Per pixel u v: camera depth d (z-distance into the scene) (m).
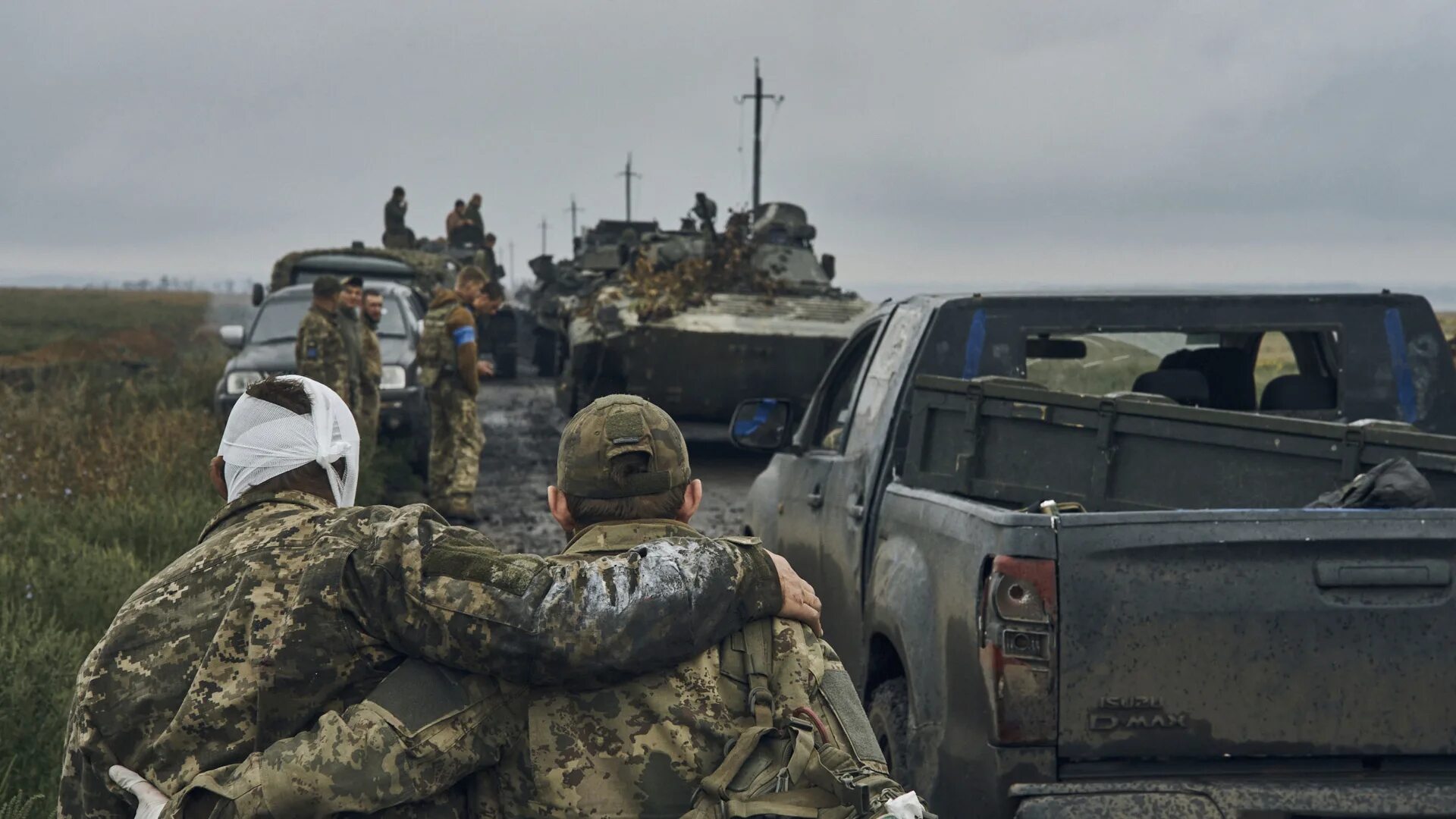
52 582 6.42
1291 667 3.06
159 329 33.62
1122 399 4.04
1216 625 3.05
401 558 2.01
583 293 17.62
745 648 2.10
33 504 8.33
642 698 2.03
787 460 5.62
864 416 4.80
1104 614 3.06
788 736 2.01
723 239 15.81
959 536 3.44
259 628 2.03
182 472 9.74
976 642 3.19
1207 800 2.97
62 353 21.28
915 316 4.71
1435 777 3.09
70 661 5.02
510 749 2.04
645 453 2.20
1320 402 4.88
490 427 17.56
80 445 10.48
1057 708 3.07
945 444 4.30
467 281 10.16
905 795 1.92
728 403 13.99
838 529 4.75
